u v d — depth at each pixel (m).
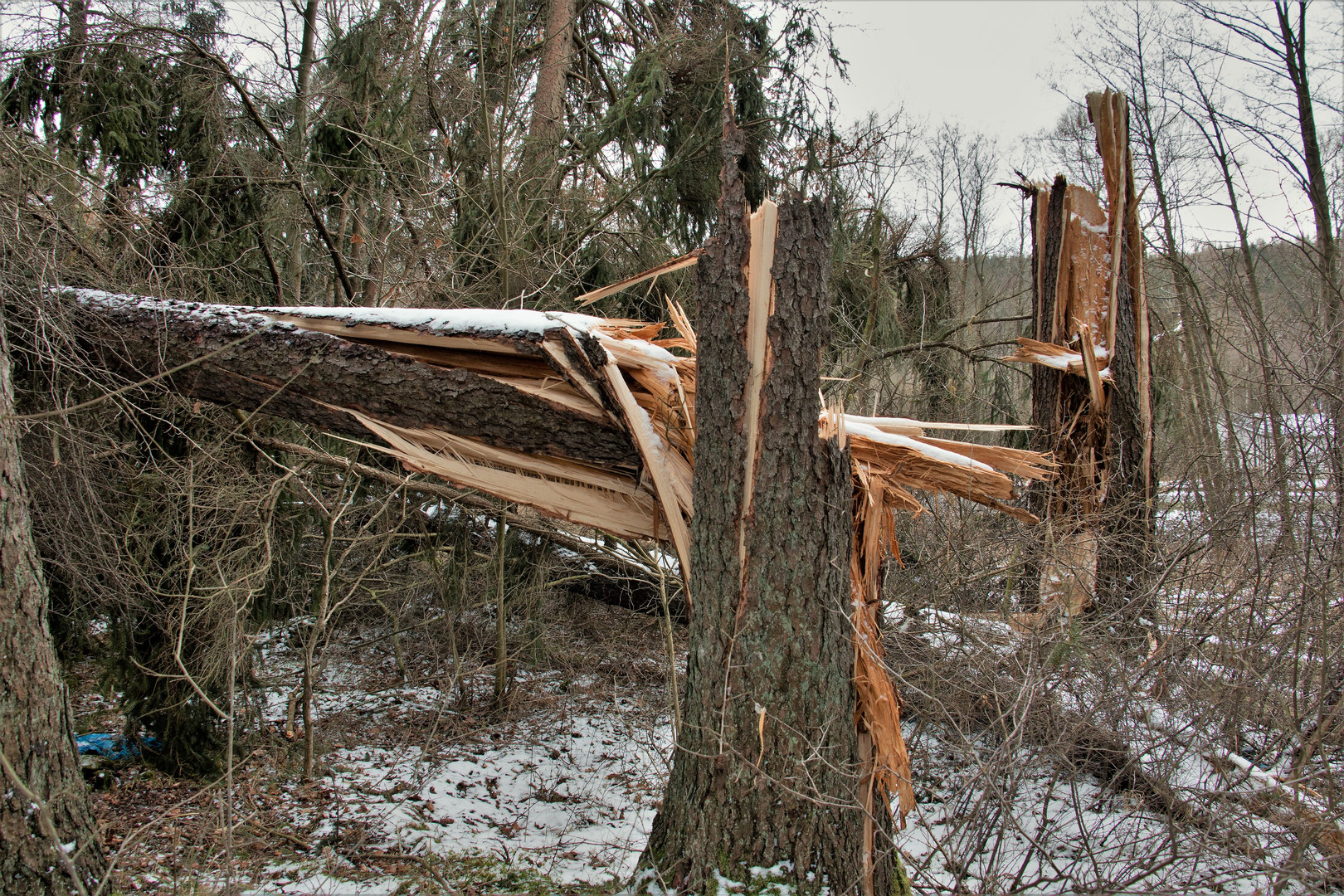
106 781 4.24
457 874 3.51
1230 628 4.07
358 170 6.00
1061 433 5.61
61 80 4.81
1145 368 5.66
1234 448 5.54
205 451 4.09
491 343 2.93
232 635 4.05
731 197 2.72
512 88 6.71
